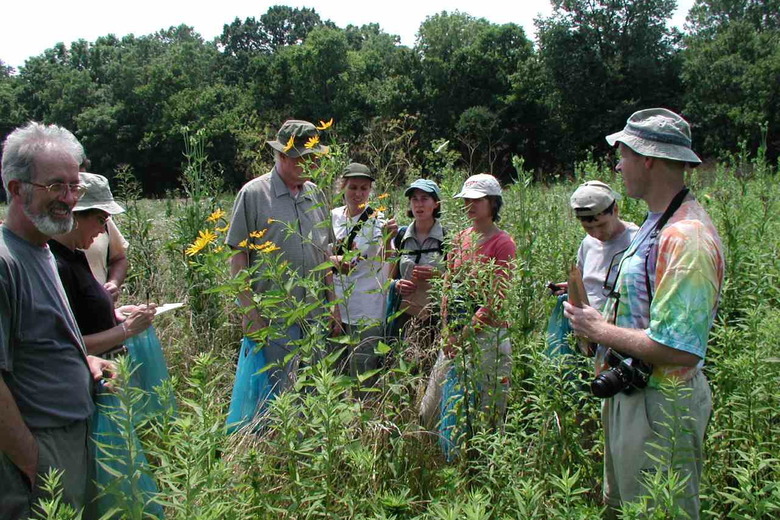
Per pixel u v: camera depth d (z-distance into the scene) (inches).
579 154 1775.3
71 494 103.4
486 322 136.3
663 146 102.9
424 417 146.6
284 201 171.6
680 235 99.2
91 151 2581.2
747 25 1807.3
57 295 105.1
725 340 135.9
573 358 134.9
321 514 103.0
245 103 2309.3
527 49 1994.3
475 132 1578.5
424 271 174.1
